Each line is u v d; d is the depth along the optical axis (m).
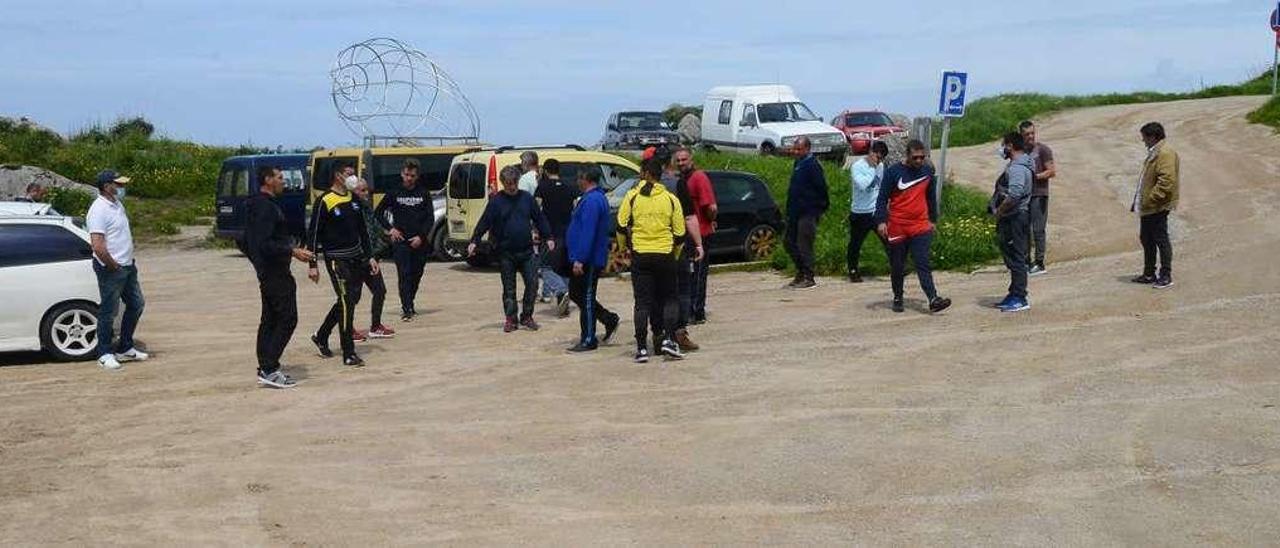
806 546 6.25
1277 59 34.97
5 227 12.43
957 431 8.34
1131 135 31.20
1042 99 44.06
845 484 7.29
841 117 35.31
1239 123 30.19
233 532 6.73
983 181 24.48
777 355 11.16
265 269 10.62
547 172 14.23
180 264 24.38
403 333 13.55
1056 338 11.27
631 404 9.53
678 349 11.20
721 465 7.77
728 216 18.66
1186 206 19.89
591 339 11.91
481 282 18.58
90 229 11.77
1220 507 6.62
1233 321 11.55
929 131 16.61
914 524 6.54
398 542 6.49
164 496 7.49
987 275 15.59
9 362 12.62
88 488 7.72
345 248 11.60
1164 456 7.58
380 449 8.48
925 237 12.74
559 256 13.73
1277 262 14.37
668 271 11.06
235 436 9.00
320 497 7.38
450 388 10.43
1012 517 6.59
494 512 6.98
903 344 11.38
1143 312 12.23
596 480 7.56
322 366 11.72
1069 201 21.80
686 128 41.09
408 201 14.48
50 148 39.84
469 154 20.38
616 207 18.23
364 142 24.80
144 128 44.53
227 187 25.33
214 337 13.90
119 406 10.20
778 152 29.81
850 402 9.27
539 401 9.77
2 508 7.30
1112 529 6.35
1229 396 8.93
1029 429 8.32
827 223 19.81
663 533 6.52
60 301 12.40
